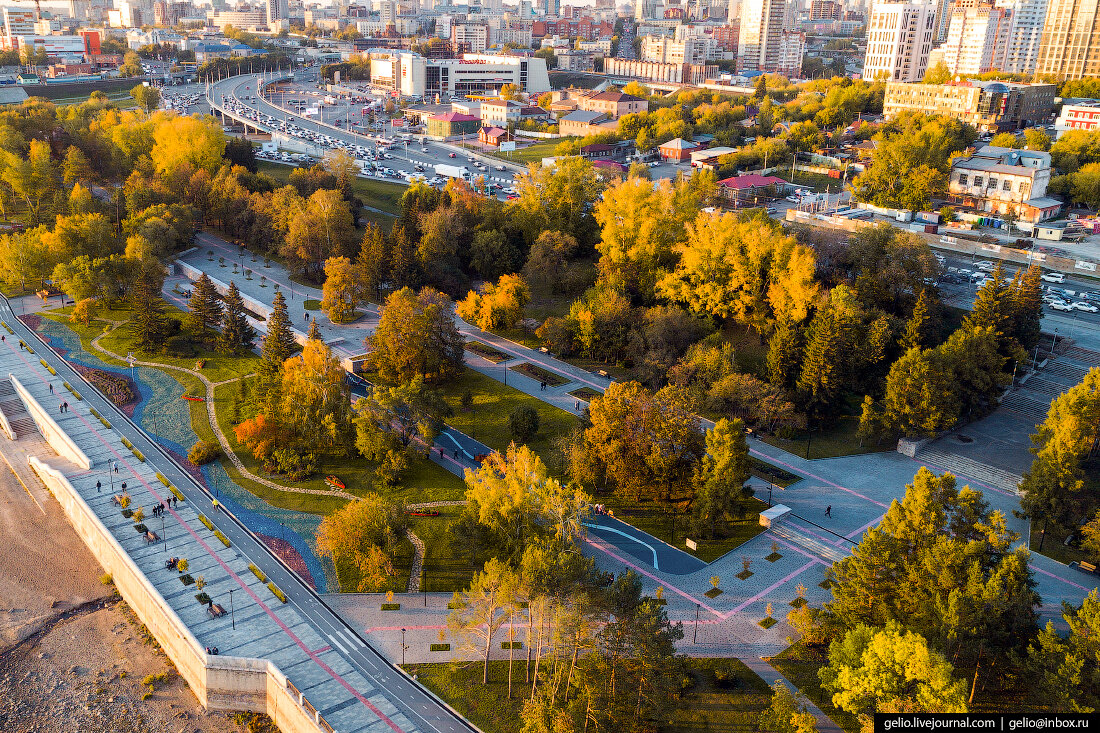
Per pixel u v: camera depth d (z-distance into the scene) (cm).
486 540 13488
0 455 18600
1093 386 14012
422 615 12938
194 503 15675
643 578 13575
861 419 17175
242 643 12225
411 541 14550
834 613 11631
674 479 15200
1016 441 17200
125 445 17588
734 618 12688
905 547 11294
